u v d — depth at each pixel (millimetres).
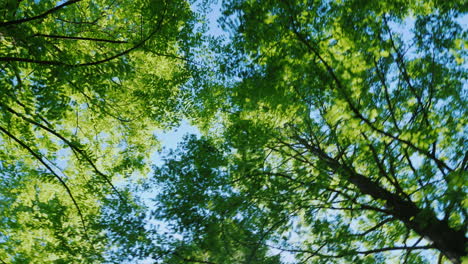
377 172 6988
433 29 5906
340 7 5867
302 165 7418
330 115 5074
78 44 8797
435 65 6035
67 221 7867
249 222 6824
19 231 8211
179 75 10727
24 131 6789
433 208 5348
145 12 7797
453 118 6070
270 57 5797
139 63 10633
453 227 5812
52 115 5887
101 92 6730
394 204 6363
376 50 5629
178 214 6613
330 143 6945
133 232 6473
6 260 7730
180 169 7453
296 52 5449
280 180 7004
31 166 8438
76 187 8570
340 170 6293
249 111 6375
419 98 5965
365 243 7543
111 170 9852
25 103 5742
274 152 8438
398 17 6254
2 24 4805
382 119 6473
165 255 6129
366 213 7566
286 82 5703
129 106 10047
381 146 6781
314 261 6344
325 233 6680
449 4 5676
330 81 5254
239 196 6859
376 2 5648
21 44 5250
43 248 7984
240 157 7641
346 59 5586
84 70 6074
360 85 5391
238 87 6387
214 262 6000
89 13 9500
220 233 6297
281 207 6633
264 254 6203
